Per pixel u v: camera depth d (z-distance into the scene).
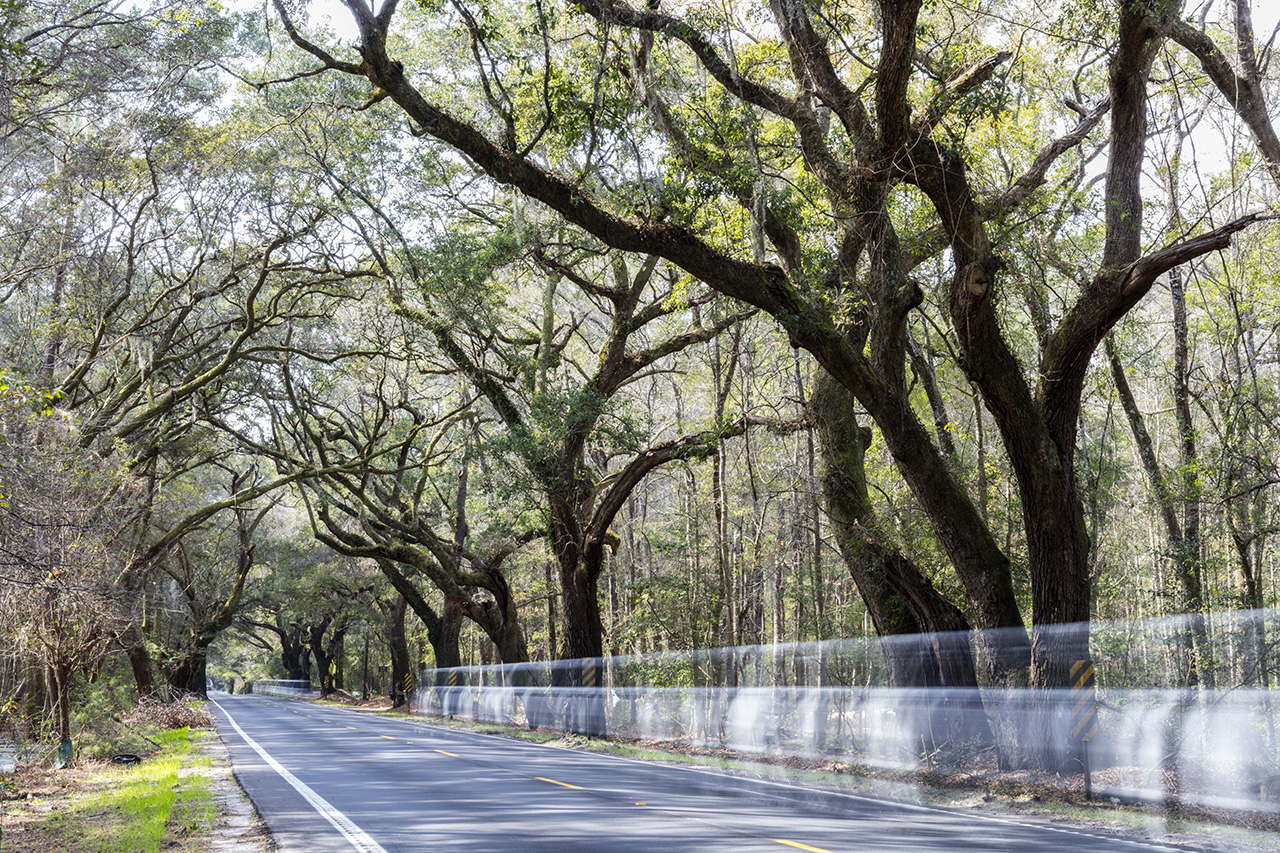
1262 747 15.91
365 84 27.55
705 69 19.84
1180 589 17.73
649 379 43.06
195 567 53.25
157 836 10.56
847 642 29.30
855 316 20.09
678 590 30.80
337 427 39.62
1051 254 17.83
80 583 17.61
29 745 22.83
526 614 52.09
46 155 23.34
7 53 14.48
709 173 17.73
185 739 26.84
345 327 35.19
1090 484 22.31
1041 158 18.92
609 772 18.64
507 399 30.78
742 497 31.59
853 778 17.77
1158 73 19.33
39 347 26.52
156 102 23.73
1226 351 19.09
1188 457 17.80
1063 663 15.88
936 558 21.34
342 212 29.66
